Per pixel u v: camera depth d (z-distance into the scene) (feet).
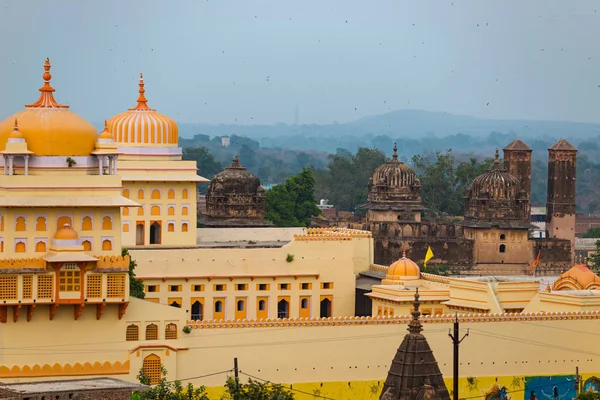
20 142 414.82
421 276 537.24
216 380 431.43
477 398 464.65
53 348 414.21
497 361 467.93
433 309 511.81
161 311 426.51
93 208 416.67
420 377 340.39
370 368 449.06
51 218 414.00
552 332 476.13
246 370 435.12
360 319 448.65
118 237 419.33
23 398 334.24
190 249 519.60
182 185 546.26
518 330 471.62
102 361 419.13
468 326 464.24
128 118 544.21
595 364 481.05
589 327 481.05
